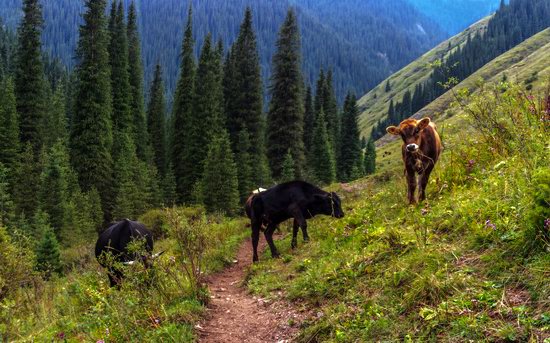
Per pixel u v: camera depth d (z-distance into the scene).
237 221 23.56
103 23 46.56
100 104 45.19
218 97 55.38
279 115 46.28
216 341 6.12
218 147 43.59
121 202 43.28
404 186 11.09
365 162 93.88
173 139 57.84
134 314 6.31
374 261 6.79
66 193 39.56
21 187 42.69
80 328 6.69
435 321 4.50
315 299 6.72
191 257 7.78
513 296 4.43
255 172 48.81
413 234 6.87
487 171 8.30
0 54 125.25
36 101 50.44
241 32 54.38
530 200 5.36
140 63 70.81
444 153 11.72
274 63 46.88
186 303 7.11
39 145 51.06
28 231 33.81
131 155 50.56
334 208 11.98
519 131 7.98
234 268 12.75
